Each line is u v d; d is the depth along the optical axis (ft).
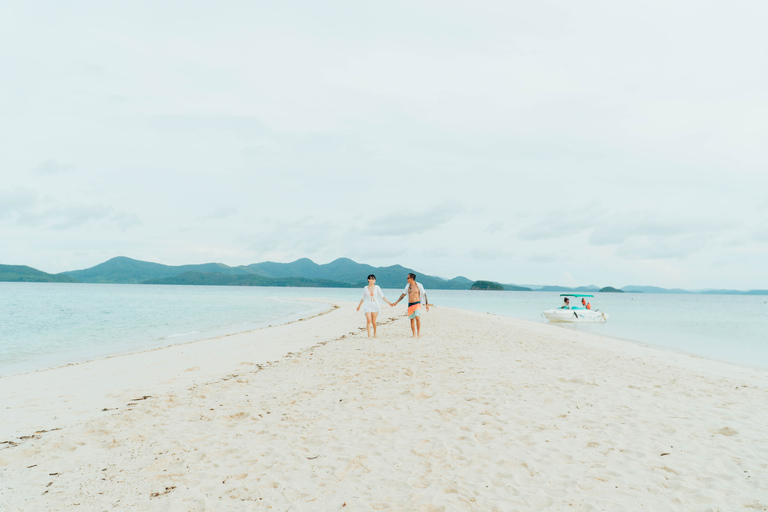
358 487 12.83
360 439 16.96
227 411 21.06
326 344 46.24
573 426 18.42
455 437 17.10
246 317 107.55
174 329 77.20
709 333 80.64
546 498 12.09
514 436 17.19
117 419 19.95
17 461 15.03
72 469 14.28
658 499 12.03
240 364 35.99
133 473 13.89
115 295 272.51
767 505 11.61
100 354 48.98
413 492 12.48
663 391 25.14
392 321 76.43
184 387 27.30
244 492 12.50
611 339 62.44
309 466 14.38
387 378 27.84
